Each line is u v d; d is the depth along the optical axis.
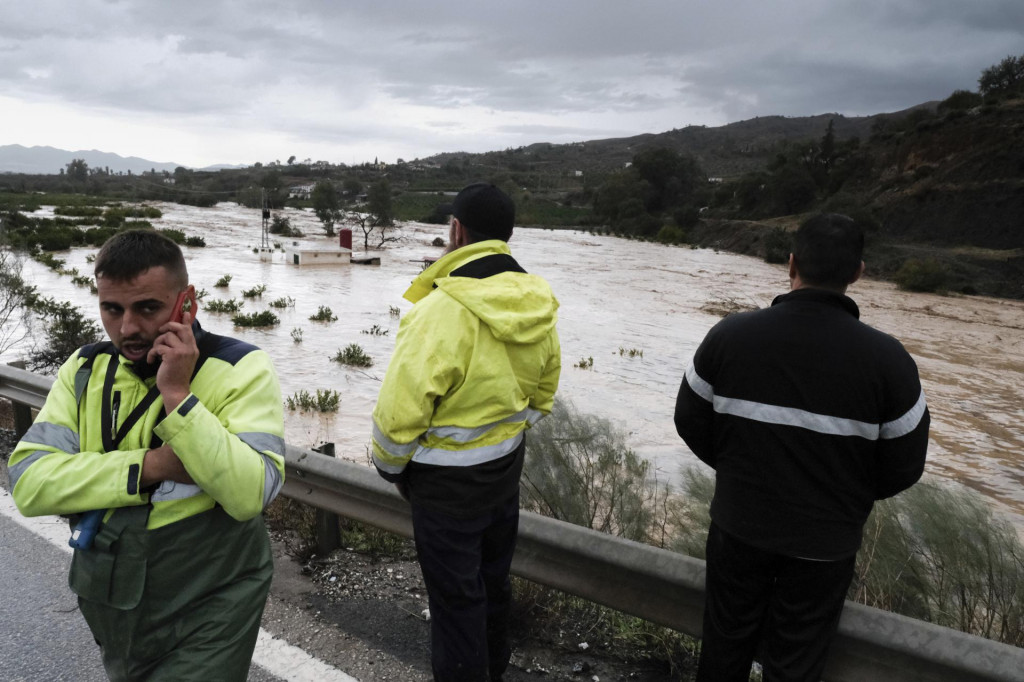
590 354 18.94
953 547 3.11
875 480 1.92
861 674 2.01
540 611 3.04
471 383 2.11
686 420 2.10
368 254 45.94
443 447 2.17
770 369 1.88
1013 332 29.69
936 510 3.30
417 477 2.22
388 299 27.06
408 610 3.10
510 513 2.38
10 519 3.91
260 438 1.69
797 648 1.94
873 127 91.75
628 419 12.89
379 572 3.42
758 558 1.95
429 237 65.25
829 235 1.91
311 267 37.72
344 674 2.64
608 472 4.26
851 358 1.81
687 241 82.38
